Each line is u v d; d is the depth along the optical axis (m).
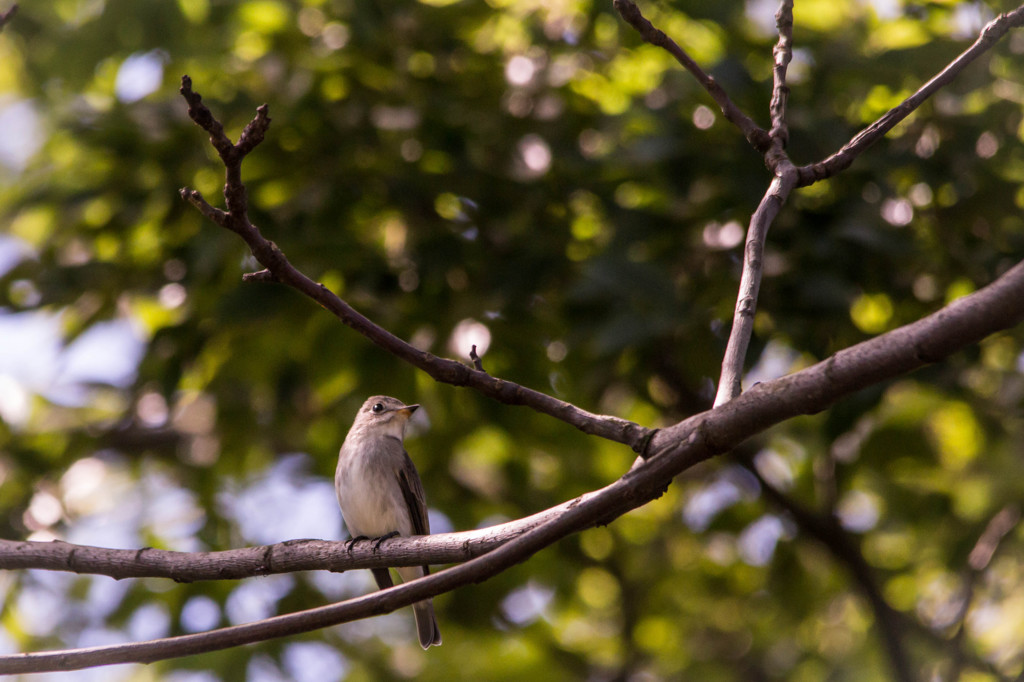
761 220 5.48
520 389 4.98
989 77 10.91
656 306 9.84
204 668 12.84
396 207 11.63
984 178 11.08
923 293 11.31
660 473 4.40
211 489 13.53
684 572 15.11
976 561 12.37
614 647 15.76
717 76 10.72
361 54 12.06
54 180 12.04
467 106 12.28
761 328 10.51
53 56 13.23
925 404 12.60
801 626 14.89
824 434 10.38
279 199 11.73
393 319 11.35
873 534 14.38
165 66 12.66
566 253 11.83
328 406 12.50
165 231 11.98
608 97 12.64
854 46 11.73
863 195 10.62
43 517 12.78
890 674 12.90
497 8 12.95
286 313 11.38
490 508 13.42
